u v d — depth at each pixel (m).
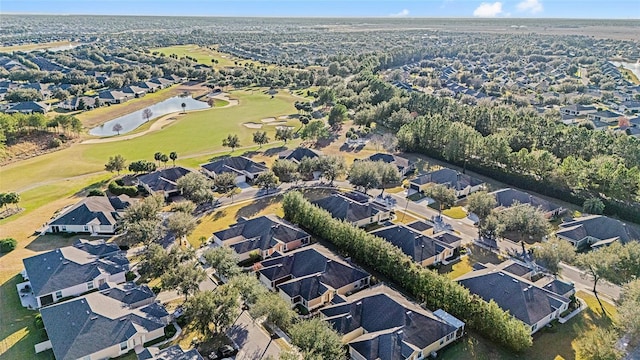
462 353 63.75
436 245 88.38
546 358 62.66
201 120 199.25
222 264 77.00
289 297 74.38
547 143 139.00
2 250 88.31
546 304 70.62
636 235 93.50
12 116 158.00
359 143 164.50
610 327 68.38
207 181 115.44
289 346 63.78
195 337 65.38
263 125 190.38
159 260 77.75
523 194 112.06
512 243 95.06
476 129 163.62
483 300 69.62
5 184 124.75
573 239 92.81
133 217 93.88
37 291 71.94
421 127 152.25
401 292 77.62
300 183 127.19
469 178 124.06
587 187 115.31
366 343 61.97
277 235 91.06
